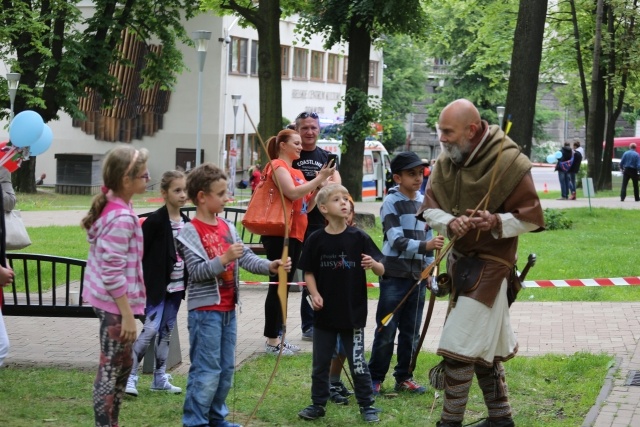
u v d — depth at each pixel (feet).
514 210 19.26
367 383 22.21
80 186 135.74
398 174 24.85
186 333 33.19
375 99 102.58
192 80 157.79
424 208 19.99
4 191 26.50
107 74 118.11
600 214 85.76
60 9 110.83
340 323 21.91
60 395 23.79
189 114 158.10
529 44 67.97
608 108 134.51
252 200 29.12
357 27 100.83
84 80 117.08
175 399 23.95
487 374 20.61
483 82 197.77
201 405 20.36
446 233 19.45
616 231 71.36
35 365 27.25
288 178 28.37
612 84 128.47
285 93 183.01
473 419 22.65
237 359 28.68
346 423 22.17
